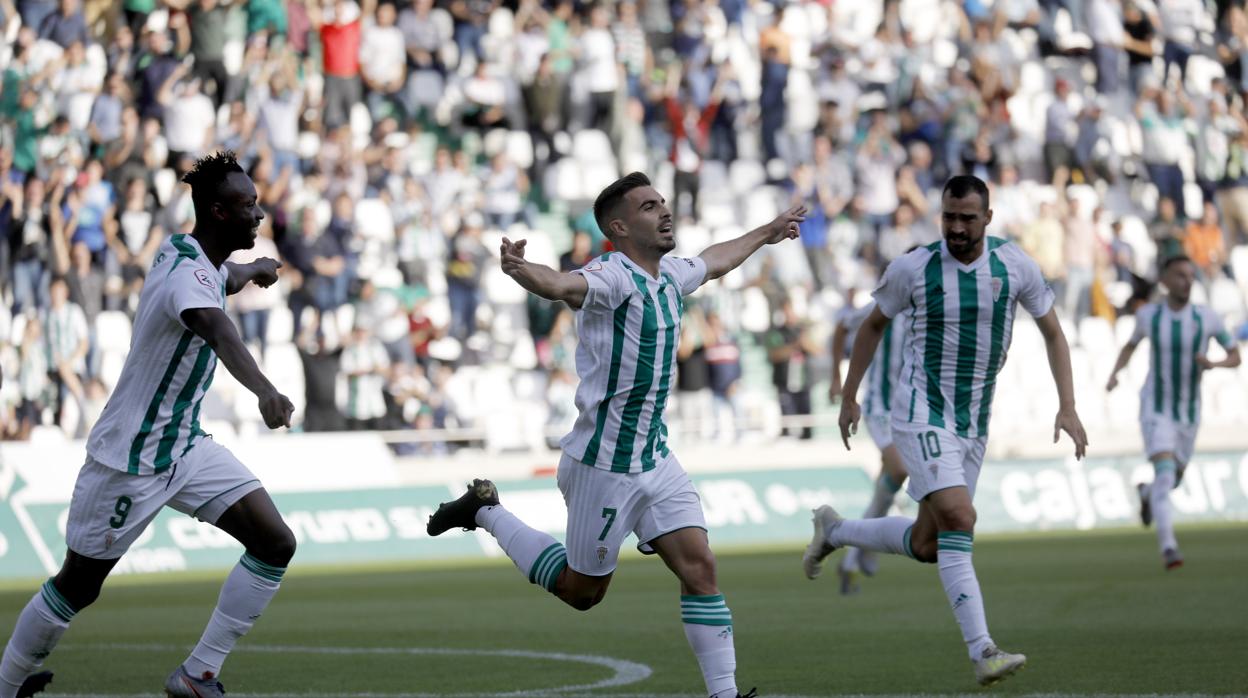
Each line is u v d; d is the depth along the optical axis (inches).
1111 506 2719.0
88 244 2486.5
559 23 3088.1
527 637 1261.1
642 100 3105.3
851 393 1021.2
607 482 772.0
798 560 2094.0
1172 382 1760.6
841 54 3284.9
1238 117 3548.2
